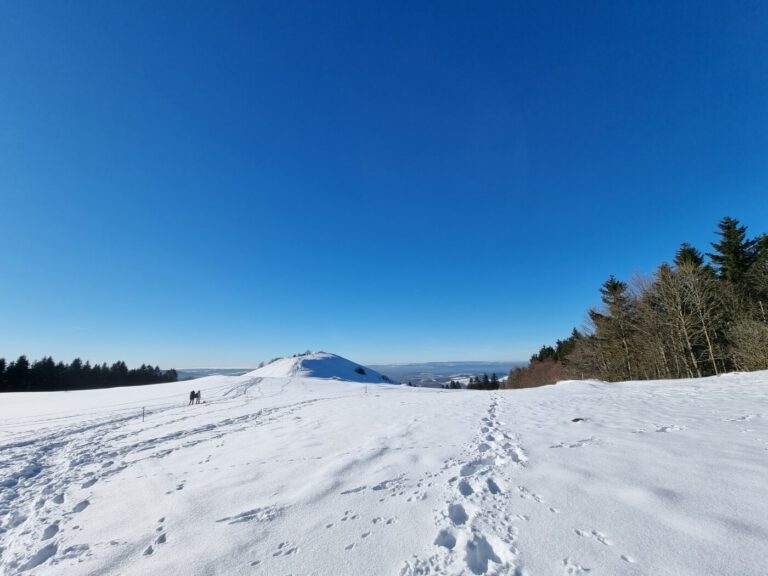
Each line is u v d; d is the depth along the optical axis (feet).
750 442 17.56
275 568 10.45
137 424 49.49
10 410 89.86
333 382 147.02
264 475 19.30
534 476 15.53
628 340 108.47
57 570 12.02
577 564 9.07
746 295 84.53
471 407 41.73
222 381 161.89
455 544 10.82
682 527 10.17
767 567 8.18
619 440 19.97
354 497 15.06
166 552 12.17
